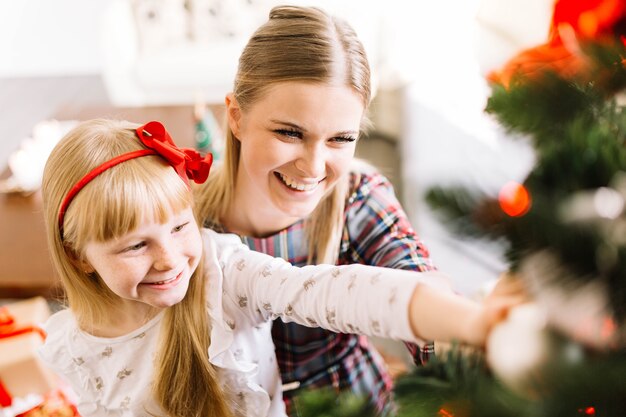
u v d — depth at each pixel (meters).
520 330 0.32
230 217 1.00
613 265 0.31
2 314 1.34
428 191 0.35
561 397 0.30
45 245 1.67
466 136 1.66
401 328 0.50
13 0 4.10
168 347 0.82
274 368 0.93
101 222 0.71
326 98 0.76
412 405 0.34
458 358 0.35
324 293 0.62
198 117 2.05
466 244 0.35
